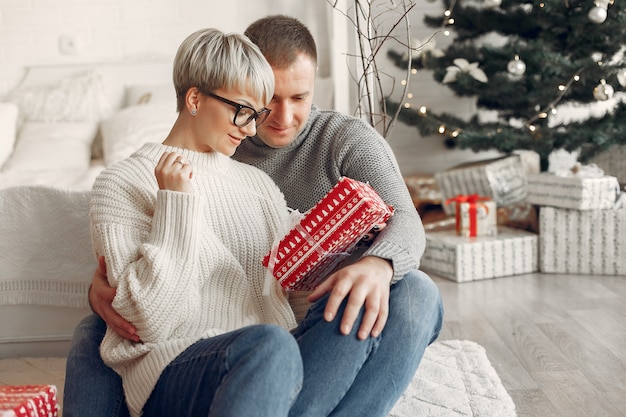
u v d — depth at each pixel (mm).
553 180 3523
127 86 4363
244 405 1182
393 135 4676
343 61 3627
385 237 1481
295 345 1255
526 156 3891
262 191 1703
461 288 3344
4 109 3984
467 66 3771
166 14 4504
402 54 4137
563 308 2975
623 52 3711
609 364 2359
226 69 1495
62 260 2418
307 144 1829
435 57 3943
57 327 2471
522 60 3723
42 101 4141
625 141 3664
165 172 1446
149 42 4520
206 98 1534
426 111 4105
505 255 3520
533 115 3898
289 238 1495
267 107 1681
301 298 1697
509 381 2250
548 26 3734
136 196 1505
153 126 3865
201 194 1570
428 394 2125
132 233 1466
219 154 1648
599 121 3693
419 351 1461
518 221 3861
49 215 2400
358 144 1765
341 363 1349
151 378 1381
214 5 4512
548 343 2572
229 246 1603
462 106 4590
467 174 3904
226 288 1566
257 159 1865
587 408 2039
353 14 3252
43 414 1276
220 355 1267
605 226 3443
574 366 2354
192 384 1319
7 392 1293
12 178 3350
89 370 1487
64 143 3891
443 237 3627
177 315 1396
